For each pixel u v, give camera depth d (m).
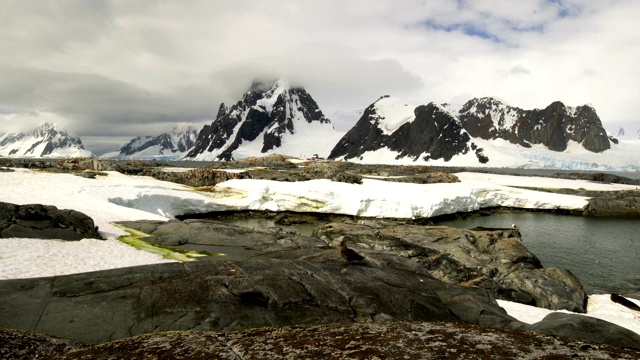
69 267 19.47
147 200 49.03
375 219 55.28
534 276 26.78
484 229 36.81
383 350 7.05
